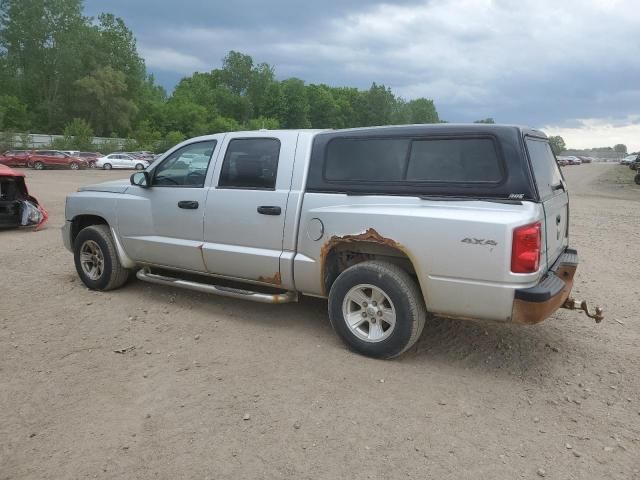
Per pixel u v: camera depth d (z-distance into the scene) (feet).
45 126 253.85
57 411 11.32
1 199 33.32
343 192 14.24
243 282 17.56
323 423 10.91
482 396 12.18
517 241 11.75
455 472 9.44
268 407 11.52
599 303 19.38
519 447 10.23
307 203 14.71
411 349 14.74
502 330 16.26
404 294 13.14
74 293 19.60
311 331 15.94
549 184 14.24
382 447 10.14
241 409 11.43
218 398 11.89
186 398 11.90
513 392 12.41
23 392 12.10
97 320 16.79
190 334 15.69
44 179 90.58
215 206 16.38
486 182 12.43
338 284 14.06
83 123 203.92
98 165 139.23
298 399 11.87
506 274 11.86
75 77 253.85
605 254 28.45
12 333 15.64
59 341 15.07
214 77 436.76
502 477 9.32
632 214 48.55
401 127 13.79
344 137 14.51
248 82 389.60
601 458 9.92
